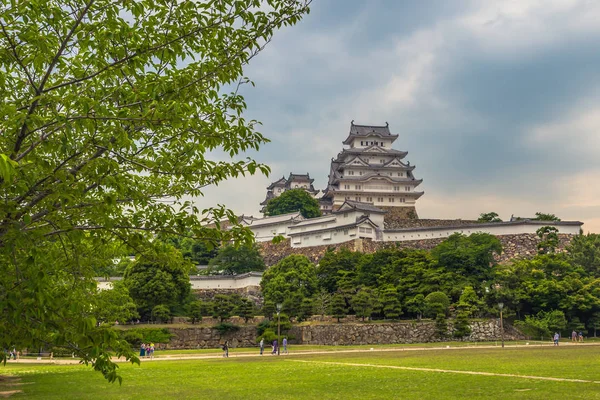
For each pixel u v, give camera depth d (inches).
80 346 435.8
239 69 513.0
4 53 421.4
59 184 419.2
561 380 978.1
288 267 3225.9
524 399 756.6
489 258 3314.5
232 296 2938.0
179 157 533.0
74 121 425.7
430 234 3806.6
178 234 504.4
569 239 3671.3
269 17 514.0
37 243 506.3
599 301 2856.8
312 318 2942.9
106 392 967.0
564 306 2871.6
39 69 445.1
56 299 419.5
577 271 3139.8
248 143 516.1
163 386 1056.2
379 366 1402.6
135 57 449.1
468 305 2807.6
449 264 3282.5
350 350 2283.5
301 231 4126.5
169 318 2851.9
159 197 549.6
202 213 521.0
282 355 2036.2
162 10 492.4
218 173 518.3
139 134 509.0
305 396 868.6
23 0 408.2
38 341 452.4
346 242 3809.1
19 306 391.2
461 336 2790.4
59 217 473.4
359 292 2886.3
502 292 2920.8
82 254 611.2
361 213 3882.9
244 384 1067.9
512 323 2962.6
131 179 526.9
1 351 487.2
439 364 1406.3
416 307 2851.9
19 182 410.0
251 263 3848.4
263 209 6574.8
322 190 6245.1
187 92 490.0
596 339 2861.7
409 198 5251.0
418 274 3002.0
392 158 5447.8
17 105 437.7
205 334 2746.1
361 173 5300.2
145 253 543.5
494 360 1498.5
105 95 465.7
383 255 3198.8
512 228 3683.6
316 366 1460.4
